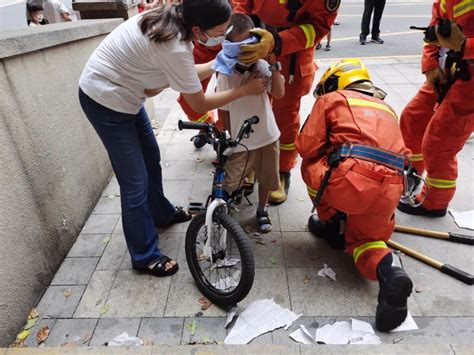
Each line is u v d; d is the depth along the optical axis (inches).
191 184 135.6
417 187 127.1
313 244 106.8
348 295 90.2
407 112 120.6
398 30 381.4
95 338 81.3
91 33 124.3
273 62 96.8
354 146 83.4
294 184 135.5
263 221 111.7
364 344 72.6
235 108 93.6
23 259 85.0
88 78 80.1
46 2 209.3
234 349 71.2
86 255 104.3
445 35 87.7
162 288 93.4
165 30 68.9
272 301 88.3
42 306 89.0
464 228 112.2
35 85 91.7
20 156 84.4
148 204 108.4
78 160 114.2
